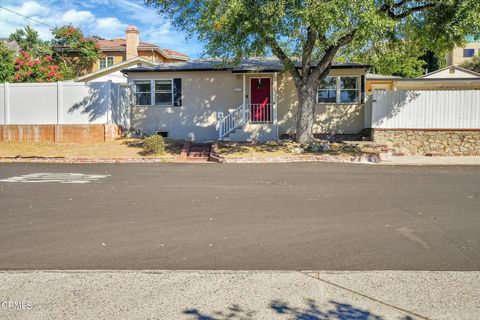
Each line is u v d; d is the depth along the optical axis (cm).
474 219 691
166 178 1198
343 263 484
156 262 489
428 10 1538
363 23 1298
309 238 586
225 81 2209
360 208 783
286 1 1332
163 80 2234
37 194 940
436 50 1747
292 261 491
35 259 500
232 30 1480
